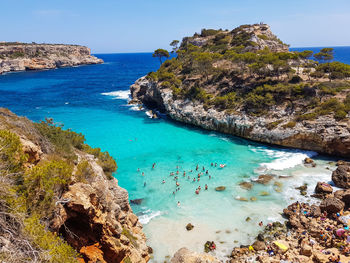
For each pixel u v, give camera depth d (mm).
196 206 29953
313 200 30094
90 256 13883
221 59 79625
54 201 12156
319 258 20000
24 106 81375
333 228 23938
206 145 50406
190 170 39500
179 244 23891
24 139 14305
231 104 57719
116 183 22422
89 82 139625
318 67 63250
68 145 18672
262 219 27172
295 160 42031
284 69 63312
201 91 65625
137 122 66125
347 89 49969
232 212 28562
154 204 30531
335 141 41781
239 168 39812
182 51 102875
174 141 52656
